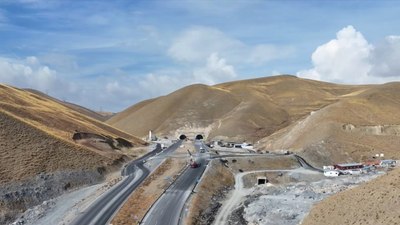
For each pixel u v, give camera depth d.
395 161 144.50
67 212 77.25
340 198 62.03
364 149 156.38
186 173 112.38
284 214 80.25
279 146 174.00
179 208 80.88
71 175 99.69
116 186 96.69
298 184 117.19
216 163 127.06
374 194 55.88
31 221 74.19
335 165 137.50
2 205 79.62
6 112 116.06
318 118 174.88
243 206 90.44
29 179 90.38
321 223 59.03
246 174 125.50
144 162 129.25
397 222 46.53
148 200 85.75
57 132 127.69
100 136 141.50
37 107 152.50
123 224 70.44
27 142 104.88
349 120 172.50
